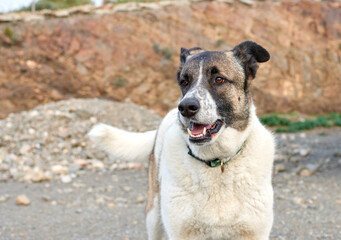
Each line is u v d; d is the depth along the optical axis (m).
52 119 10.96
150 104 16.50
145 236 5.17
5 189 7.41
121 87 16.28
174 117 3.96
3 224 5.67
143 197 6.95
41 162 9.06
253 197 3.22
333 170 8.34
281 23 19.02
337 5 20.03
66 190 7.30
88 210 6.30
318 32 19.47
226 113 3.29
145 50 16.86
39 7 18.39
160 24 17.47
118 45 16.61
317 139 12.26
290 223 5.41
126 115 11.71
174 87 16.80
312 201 6.39
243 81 3.46
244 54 3.53
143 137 4.50
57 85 15.48
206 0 18.73
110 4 18.23
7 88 14.86
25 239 5.12
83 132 10.45
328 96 18.67
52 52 15.71
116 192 7.30
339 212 5.79
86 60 16.03
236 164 3.24
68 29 16.20
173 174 3.29
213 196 3.23
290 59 18.67
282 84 18.33
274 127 15.24
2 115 14.38
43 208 6.40
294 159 9.11
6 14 16.45
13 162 8.95
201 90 3.25
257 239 3.31
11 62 15.16
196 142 3.12
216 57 3.40
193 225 3.27
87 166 8.90
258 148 3.32
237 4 19.03
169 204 3.29
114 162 9.26
